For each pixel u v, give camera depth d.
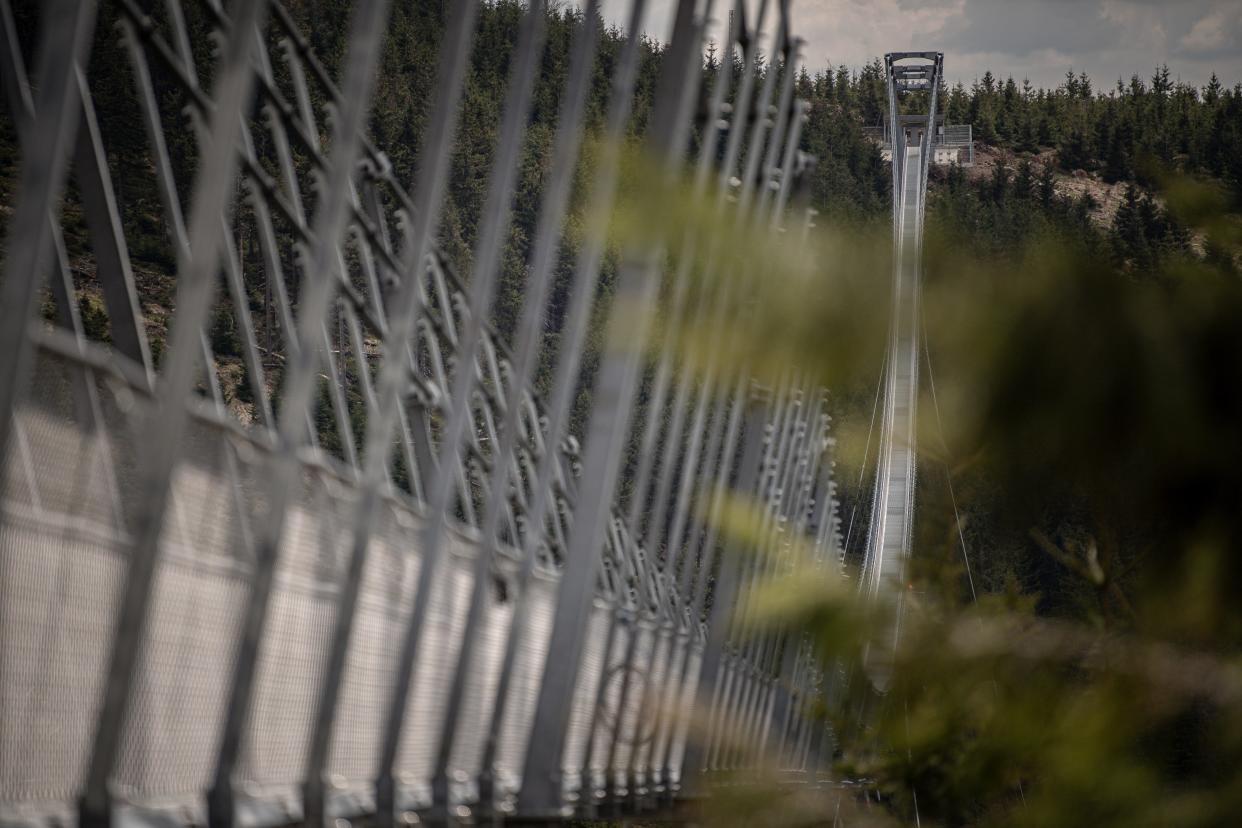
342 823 16.11
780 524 3.38
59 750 10.11
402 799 18.33
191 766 12.60
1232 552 3.01
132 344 14.23
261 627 12.70
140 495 11.39
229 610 13.62
